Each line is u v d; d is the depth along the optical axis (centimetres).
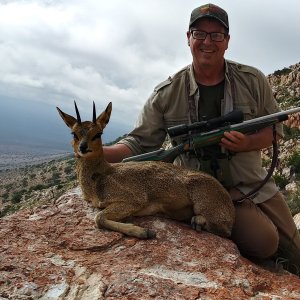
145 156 140
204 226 130
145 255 108
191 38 147
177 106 151
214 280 101
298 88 1210
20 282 94
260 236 142
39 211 132
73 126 131
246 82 149
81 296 92
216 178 148
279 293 103
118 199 124
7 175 2634
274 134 139
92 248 110
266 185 156
